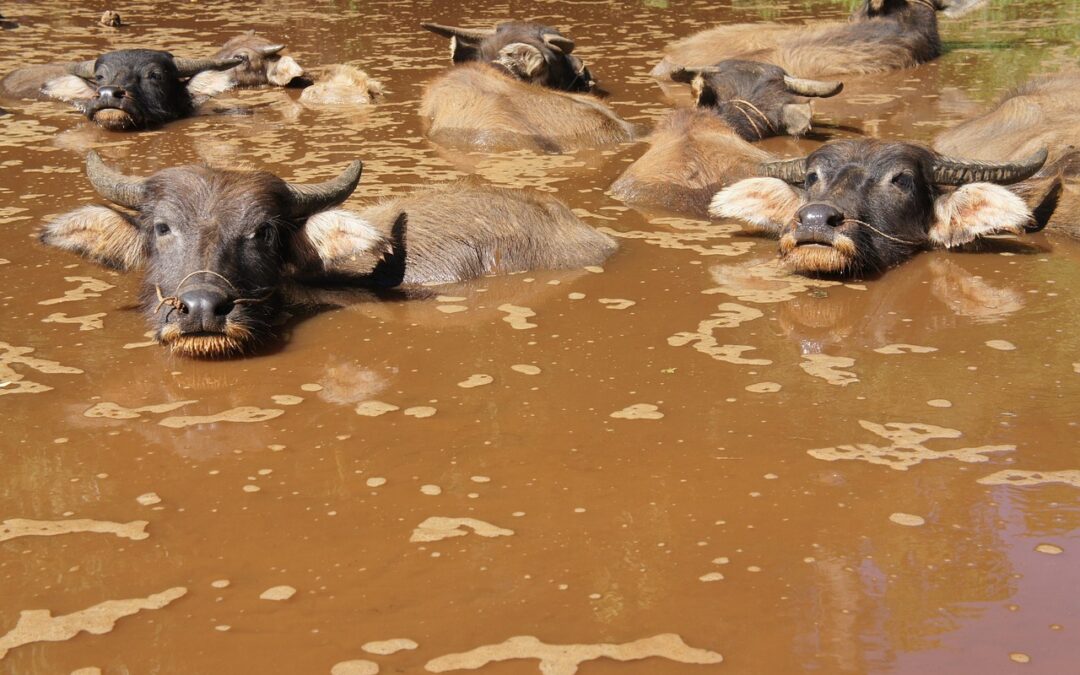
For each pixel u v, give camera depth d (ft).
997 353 19.01
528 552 13.34
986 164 25.03
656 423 16.66
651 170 30.14
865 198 24.20
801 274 23.61
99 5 69.77
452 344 20.08
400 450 16.03
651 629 11.82
